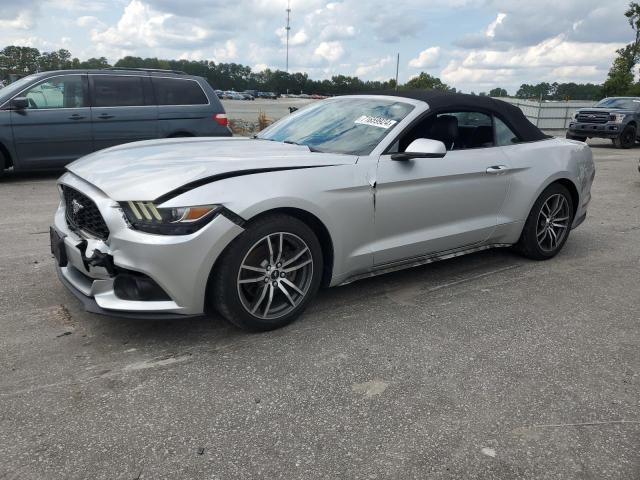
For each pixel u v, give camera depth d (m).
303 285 3.50
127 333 3.37
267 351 3.20
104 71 8.81
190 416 2.56
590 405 2.74
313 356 3.16
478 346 3.34
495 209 4.54
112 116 8.77
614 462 2.32
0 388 2.74
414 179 3.86
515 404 2.72
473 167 4.23
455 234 4.25
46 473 2.16
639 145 19.09
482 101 4.52
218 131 9.58
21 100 8.18
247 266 3.20
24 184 8.31
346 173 3.55
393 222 3.85
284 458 2.29
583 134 18.05
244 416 2.57
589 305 4.06
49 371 2.91
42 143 8.41
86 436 2.39
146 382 2.84
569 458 2.34
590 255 5.37
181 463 2.24
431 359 3.16
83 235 3.27
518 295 4.21
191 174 3.05
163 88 9.16
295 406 2.66
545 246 5.08
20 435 2.39
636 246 5.75
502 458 2.33
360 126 4.07
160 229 2.91
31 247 5.04
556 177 4.84
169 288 2.97
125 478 2.15
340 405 2.68
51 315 3.59
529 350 3.31
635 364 3.17
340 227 3.55
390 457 2.31
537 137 4.94
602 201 8.23
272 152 3.63
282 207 3.23
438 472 2.23
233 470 2.21
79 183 3.34
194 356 3.12
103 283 3.08
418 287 4.33
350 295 4.11
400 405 2.69
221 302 3.20
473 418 2.60
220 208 3.01
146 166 3.26
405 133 3.92
